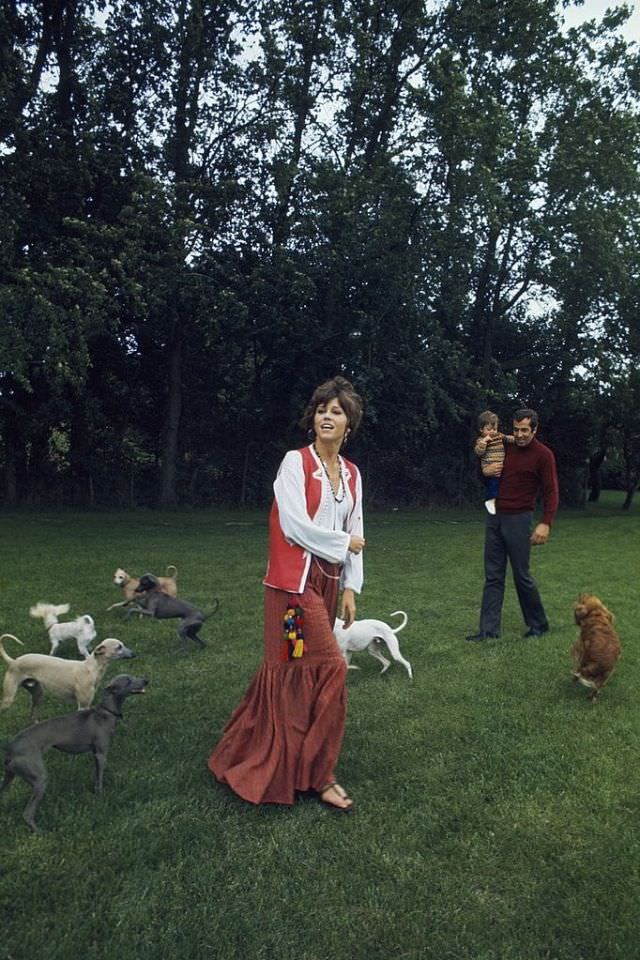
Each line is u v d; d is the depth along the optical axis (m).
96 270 15.93
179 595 7.91
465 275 20.47
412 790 3.44
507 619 7.20
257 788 3.23
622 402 27.53
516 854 2.92
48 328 14.27
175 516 18.42
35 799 3.02
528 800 3.38
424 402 20.36
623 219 21.30
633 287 24.45
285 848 2.91
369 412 18.19
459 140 17.11
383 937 2.43
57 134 17.19
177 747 3.87
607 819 3.21
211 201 18.41
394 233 18.19
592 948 2.40
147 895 2.62
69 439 20.12
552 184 20.89
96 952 2.33
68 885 2.66
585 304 25.50
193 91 19.12
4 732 4.06
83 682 4.22
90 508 19.80
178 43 18.56
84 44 18.64
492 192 17.28
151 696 4.70
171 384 20.23
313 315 19.77
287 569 3.38
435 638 6.35
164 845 2.92
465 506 25.47
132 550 11.33
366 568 10.32
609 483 45.47
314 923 2.49
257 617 6.92
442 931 2.46
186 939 2.39
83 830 3.02
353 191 17.28
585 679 4.76
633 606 7.84
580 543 14.20
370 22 19.62
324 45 18.73
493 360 24.00
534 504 6.36
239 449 22.30
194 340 20.80
